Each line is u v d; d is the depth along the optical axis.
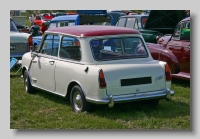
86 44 6.70
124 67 6.45
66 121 6.34
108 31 6.96
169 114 6.74
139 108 7.08
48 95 8.27
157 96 6.66
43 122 6.41
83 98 6.56
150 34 13.05
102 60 6.66
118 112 6.77
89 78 6.37
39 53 8.05
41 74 7.87
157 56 9.56
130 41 7.08
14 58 10.70
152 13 12.86
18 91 8.70
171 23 13.33
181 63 9.27
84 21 13.60
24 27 18.28
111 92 6.30
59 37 7.39
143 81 6.57
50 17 30.45
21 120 6.48
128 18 14.34
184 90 8.66
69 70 6.88
